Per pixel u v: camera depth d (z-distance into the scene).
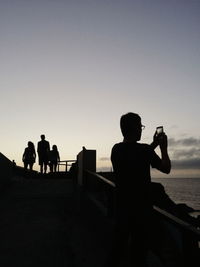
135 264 3.07
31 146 17.56
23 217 7.93
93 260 5.05
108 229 6.21
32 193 11.41
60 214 8.30
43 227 7.00
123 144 3.26
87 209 8.54
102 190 10.01
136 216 3.00
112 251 3.14
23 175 19.19
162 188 13.80
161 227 6.40
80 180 11.81
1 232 6.60
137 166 3.08
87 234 6.47
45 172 17.73
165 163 2.98
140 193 3.04
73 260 5.06
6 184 12.58
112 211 6.67
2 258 5.13
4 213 8.38
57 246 5.72
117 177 3.21
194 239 2.99
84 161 10.86
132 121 3.26
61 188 12.39
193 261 2.96
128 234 3.10
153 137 3.20
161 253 6.21
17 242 5.95
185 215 11.51
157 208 3.68
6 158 12.73
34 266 4.81
